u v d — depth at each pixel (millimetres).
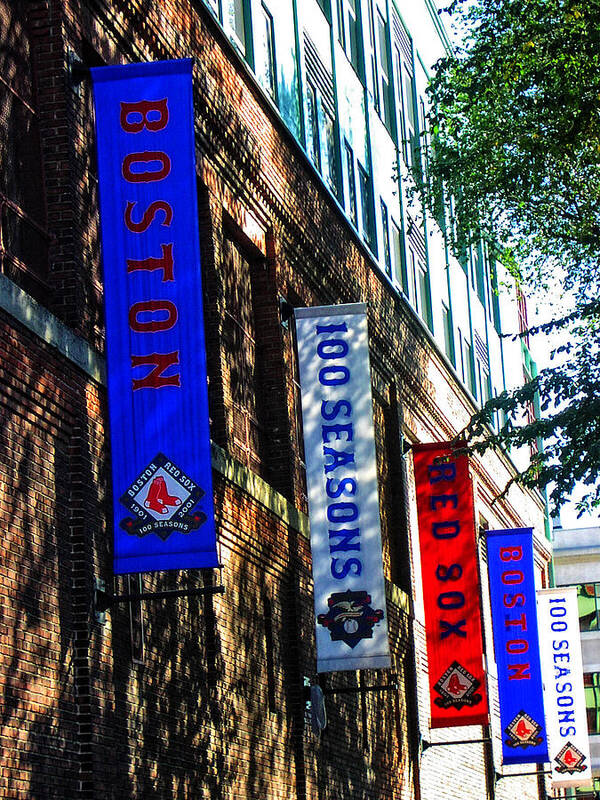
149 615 16203
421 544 32688
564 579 82812
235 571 19703
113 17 16672
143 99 15359
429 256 38094
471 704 31812
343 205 29141
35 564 13375
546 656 48125
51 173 15125
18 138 14680
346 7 31828
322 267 25969
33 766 12859
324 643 22250
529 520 54250
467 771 37250
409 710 30781
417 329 34438
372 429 22984
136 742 15320
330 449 22938
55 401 14000
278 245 23281
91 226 15688
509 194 30391
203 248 19891
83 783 13867
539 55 27078
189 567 14453
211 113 19859
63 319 14883
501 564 41062
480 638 32062
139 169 15242
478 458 42281
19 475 13227
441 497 32750
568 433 22484
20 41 14938
